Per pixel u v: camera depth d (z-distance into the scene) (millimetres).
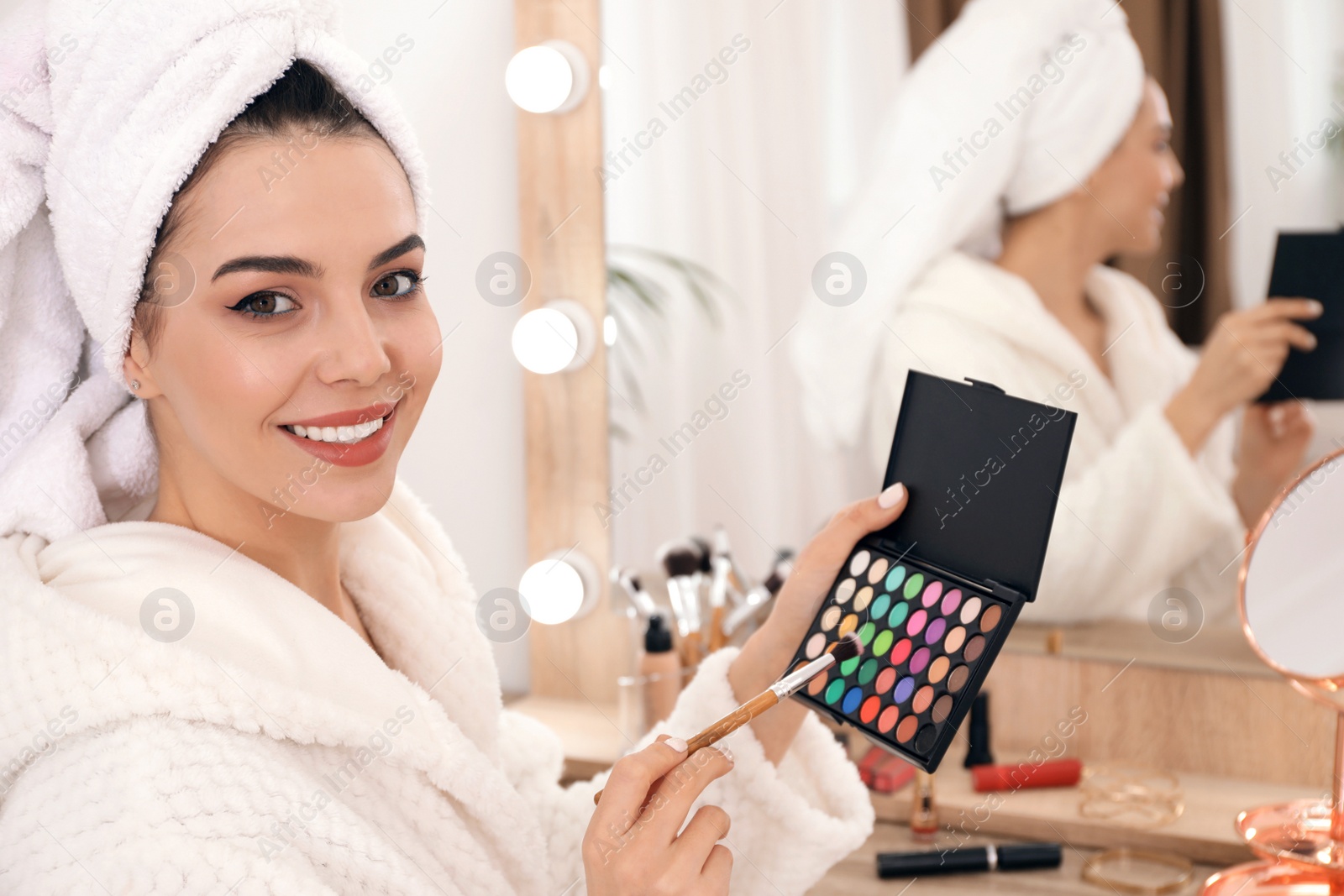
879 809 1080
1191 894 924
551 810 841
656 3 1154
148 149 576
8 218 608
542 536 1288
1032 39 1017
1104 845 1001
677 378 1206
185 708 562
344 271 610
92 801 529
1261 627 833
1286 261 973
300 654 640
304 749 621
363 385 620
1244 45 960
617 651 1292
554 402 1262
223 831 544
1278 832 818
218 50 576
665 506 1233
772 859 759
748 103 1135
